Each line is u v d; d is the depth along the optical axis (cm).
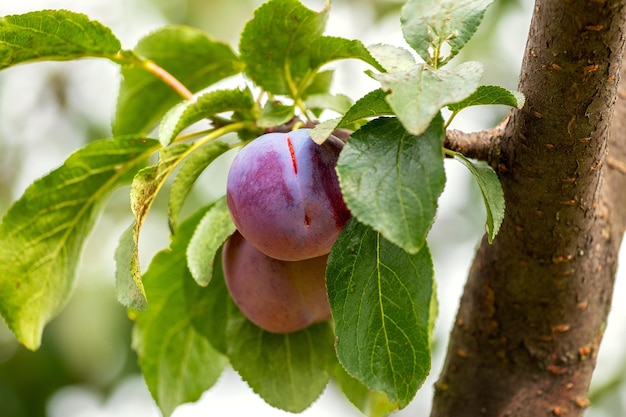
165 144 70
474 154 70
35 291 79
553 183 70
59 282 80
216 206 73
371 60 71
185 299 79
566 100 66
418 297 65
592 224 73
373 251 65
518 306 76
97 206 80
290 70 73
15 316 79
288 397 77
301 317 73
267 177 67
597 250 75
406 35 67
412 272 65
